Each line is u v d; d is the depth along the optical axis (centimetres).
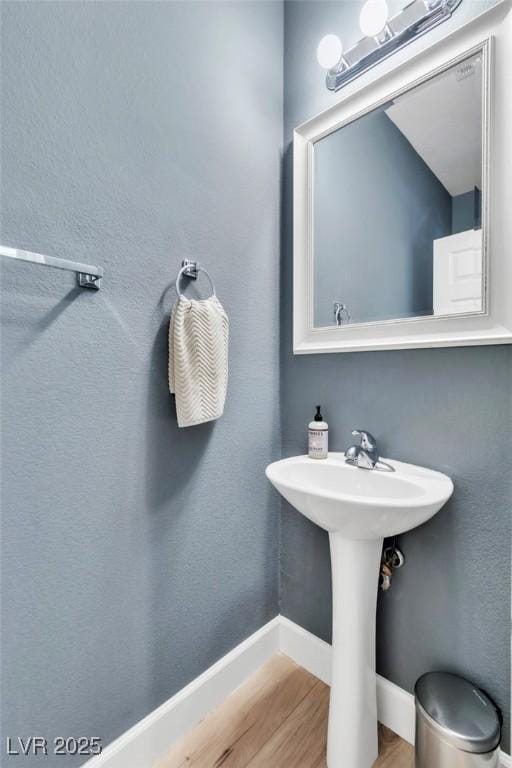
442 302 97
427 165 100
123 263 91
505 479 88
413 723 103
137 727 97
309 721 112
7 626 75
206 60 109
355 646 94
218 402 103
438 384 98
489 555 91
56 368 80
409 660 105
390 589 108
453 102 95
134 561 95
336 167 120
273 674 129
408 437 105
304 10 130
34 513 78
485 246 89
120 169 90
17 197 74
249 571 128
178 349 95
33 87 75
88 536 86
